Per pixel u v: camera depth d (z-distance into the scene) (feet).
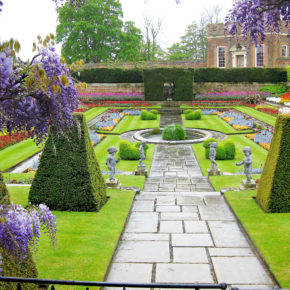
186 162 51.49
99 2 151.84
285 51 157.99
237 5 16.26
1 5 10.11
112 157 33.63
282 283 16.30
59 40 154.40
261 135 64.54
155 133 76.95
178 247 20.92
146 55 194.80
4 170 45.37
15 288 13.38
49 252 19.65
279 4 15.33
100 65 150.92
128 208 27.43
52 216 14.42
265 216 24.97
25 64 11.48
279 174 25.38
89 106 118.11
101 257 19.11
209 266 18.65
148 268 18.52
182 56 200.44
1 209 11.02
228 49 158.61
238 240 21.84
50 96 12.38
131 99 132.98
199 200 30.30
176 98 129.49
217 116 100.37
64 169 26.78
